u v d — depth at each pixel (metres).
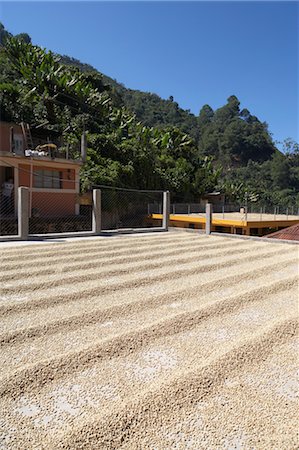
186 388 1.99
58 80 23.70
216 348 2.53
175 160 30.45
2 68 24.16
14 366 2.24
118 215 19.33
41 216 13.95
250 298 3.73
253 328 2.93
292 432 1.65
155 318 3.14
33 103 21.38
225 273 4.85
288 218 20.31
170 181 26.19
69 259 5.39
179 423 1.71
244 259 5.82
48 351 2.46
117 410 1.79
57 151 16.02
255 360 2.36
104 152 21.44
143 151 23.81
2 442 1.56
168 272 4.76
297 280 4.49
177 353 2.45
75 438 1.59
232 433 1.64
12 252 5.81
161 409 1.80
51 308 3.35
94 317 3.12
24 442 1.56
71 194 15.48
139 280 4.34
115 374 2.15
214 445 1.56
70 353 2.39
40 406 1.83
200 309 3.32
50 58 26.31
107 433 1.62
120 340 2.61
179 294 3.86
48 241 7.21
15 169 13.74
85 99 24.89
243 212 23.53
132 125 28.62
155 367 2.25
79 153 18.50
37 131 17.97
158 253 6.10
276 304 3.58
